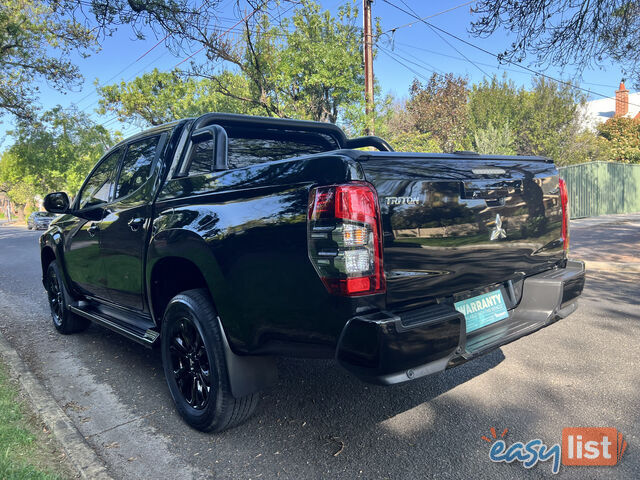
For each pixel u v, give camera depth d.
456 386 3.27
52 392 3.51
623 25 7.29
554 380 3.30
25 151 36.09
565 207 3.18
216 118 3.32
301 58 14.41
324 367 3.74
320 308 2.11
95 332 5.09
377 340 1.95
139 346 4.56
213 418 2.67
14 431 2.72
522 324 2.72
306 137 4.02
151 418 3.05
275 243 2.26
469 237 2.45
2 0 12.11
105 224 3.69
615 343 4.02
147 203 3.23
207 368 2.74
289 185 2.26
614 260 7.95
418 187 2.23
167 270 3.19
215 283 2.54
